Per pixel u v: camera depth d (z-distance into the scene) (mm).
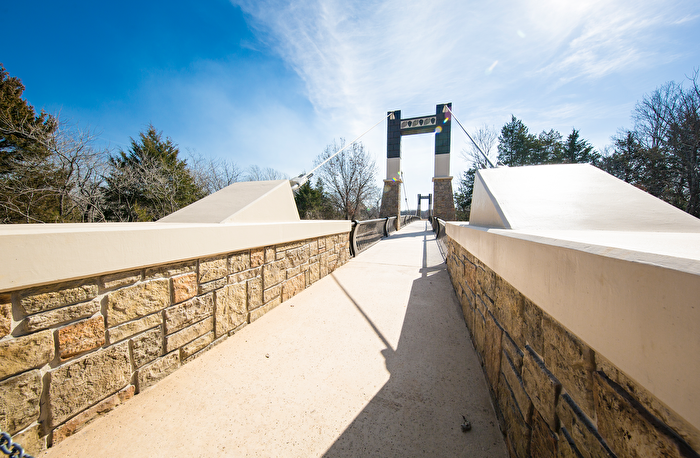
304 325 2457
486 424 1362
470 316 2299
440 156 13695
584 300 611
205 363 1853
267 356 1955
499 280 1414
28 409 1097
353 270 4586
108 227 1605
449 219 13516
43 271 1082
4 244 967
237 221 2439
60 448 1188
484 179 2184
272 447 1233
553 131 18125
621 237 853
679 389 367
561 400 760
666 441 426
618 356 500
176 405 1472
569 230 1270
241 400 1521
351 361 1910
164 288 1660
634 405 505
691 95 11156
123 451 1196
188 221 2322
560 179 2016
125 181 10125
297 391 1600
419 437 1286
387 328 2422
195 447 1228
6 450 734
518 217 1491
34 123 7781
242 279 2340
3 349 1022
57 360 1183
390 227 11008
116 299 1404
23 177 7336
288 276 3088
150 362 1593
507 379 1245
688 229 1265
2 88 8227
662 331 399
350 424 1363
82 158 7996
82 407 1277
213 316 2039
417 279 4023
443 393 1591
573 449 694
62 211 7691
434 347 2104
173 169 12133
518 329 1119
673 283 379
